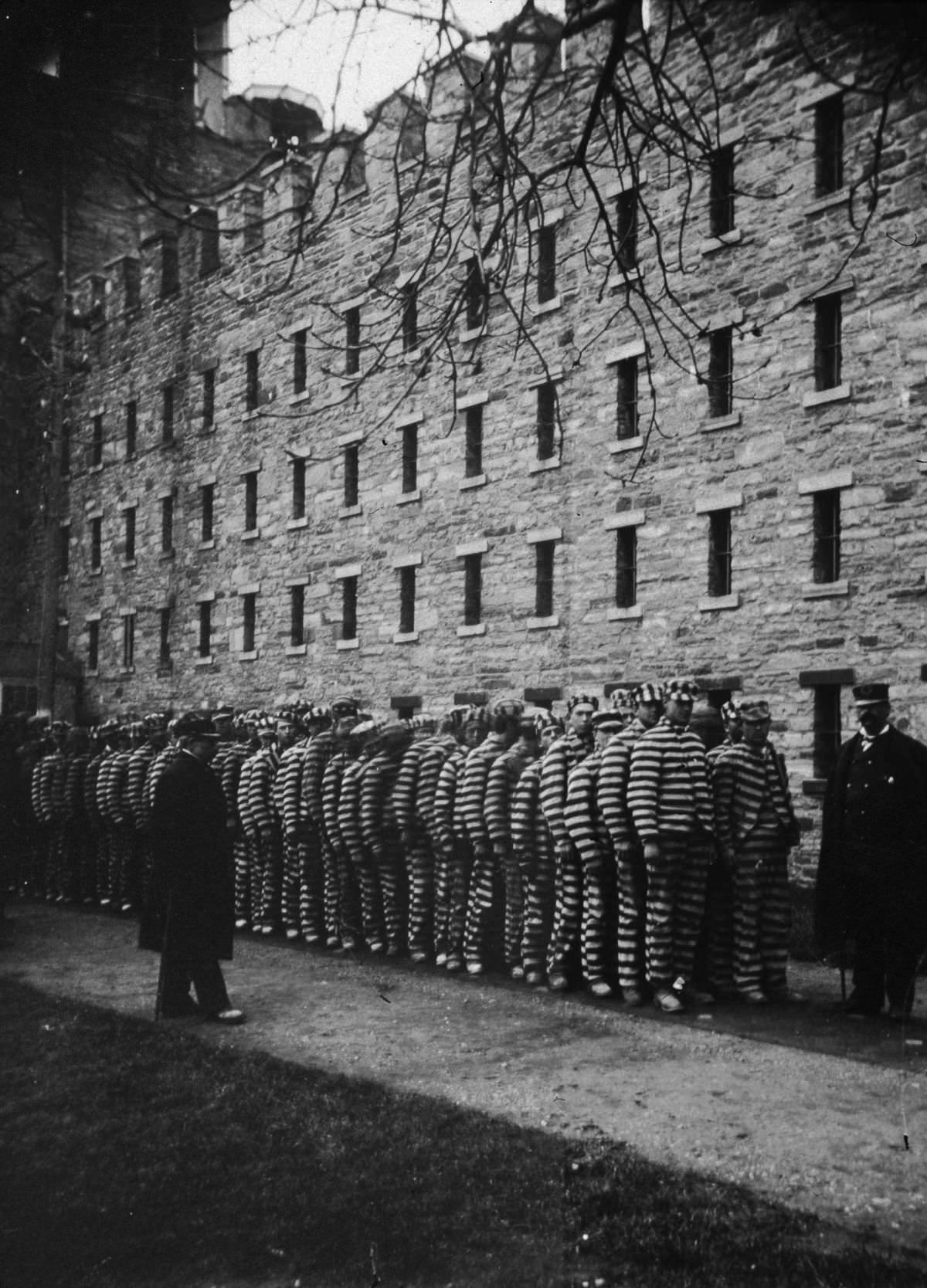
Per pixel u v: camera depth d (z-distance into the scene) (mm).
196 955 9500
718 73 17562
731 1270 4828
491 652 21969
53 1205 5426
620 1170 5902
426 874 11930
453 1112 6855
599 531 19953
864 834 9266
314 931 13086
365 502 25250
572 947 10391
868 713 9477
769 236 17422
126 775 15219
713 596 18078
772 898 10031
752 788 9852
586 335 20234
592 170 19453
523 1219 5355
